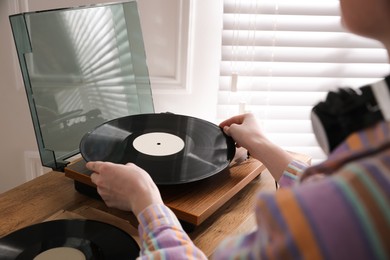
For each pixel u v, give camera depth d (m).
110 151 0.81
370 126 0.35
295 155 1.00
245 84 1.24
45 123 0.86
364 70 1.24
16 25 0.80
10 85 1.21
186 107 1.26
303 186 0.34
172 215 0.61
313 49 1.20
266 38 1.18
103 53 1.01
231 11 1.15
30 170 1.32
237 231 0.77
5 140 1.29
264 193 0.34
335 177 0.32
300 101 1.27
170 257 0.52
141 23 1.16
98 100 1.01
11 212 0.80
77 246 0.67
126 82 1.09
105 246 0.67
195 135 0.89
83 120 0.96
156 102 1.24
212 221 0.79
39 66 0.85
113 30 1.03
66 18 0.90
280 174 0.80
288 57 1.21
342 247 0.29
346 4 0.37
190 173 0.76
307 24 1.17
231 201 0.86
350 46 1.20
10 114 1.25
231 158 0.83
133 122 0.92
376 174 0.31
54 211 0.80
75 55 0.93
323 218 0.30
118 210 0.81
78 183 0.85
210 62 1.21
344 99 0.38
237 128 0.89
